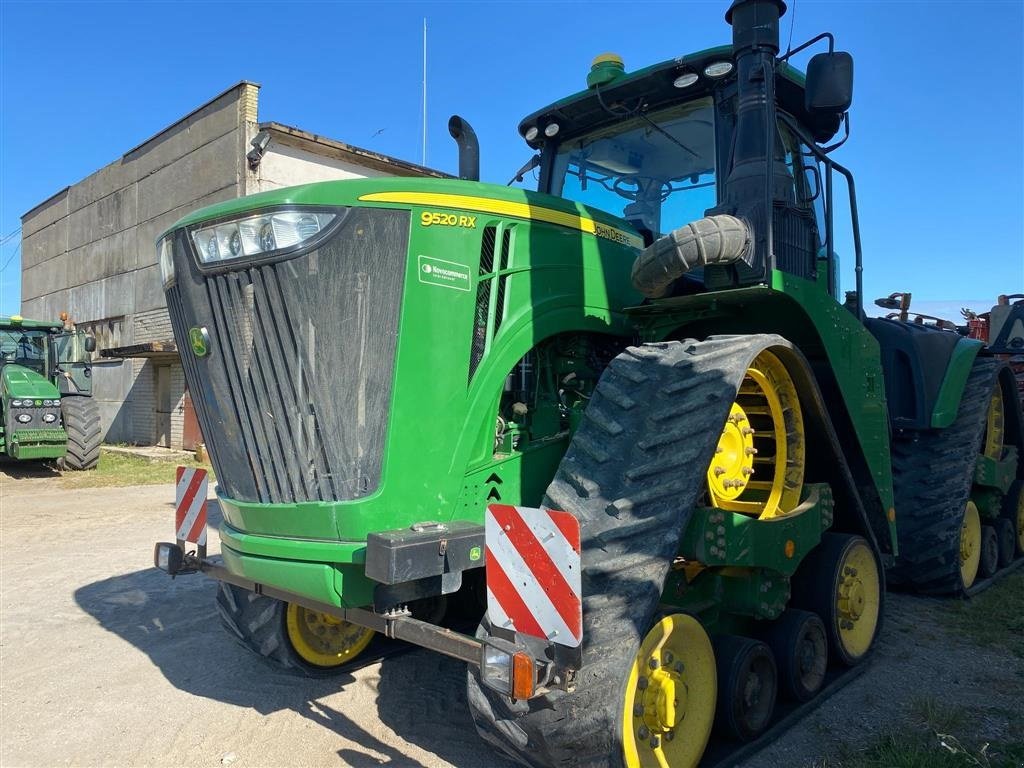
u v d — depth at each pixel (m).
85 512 9.14
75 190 20.16
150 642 4.64
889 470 4.52
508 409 3.39
